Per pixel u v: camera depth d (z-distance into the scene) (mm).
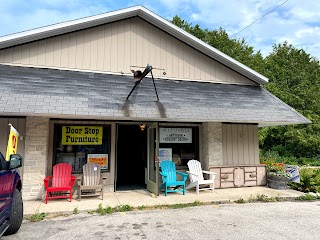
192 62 8961
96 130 7676
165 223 5004
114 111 6547
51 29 7320
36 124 6754
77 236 4312
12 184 4141
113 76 7906
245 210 6008
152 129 7988
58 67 7520
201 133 8727
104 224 4930
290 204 6645
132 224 4938
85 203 6301
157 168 7262
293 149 19594
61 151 7344
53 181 6602
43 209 5742
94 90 7082
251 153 9008
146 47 8453
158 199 6789
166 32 8727
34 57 7352
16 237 4258
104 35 8055
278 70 21641
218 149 8469
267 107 8445
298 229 4719
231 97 8500
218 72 9250
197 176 7500
